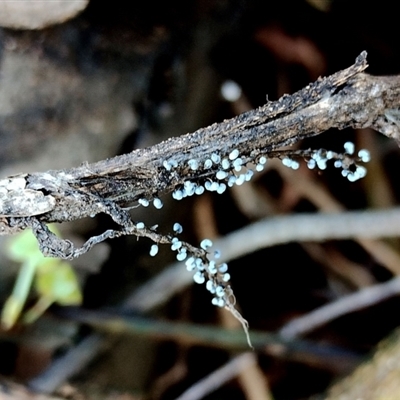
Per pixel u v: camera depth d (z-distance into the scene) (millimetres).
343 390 163
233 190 221
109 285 188
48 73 166
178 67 181
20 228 131
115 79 172
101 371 188
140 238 185
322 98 131
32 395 174
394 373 159
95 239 132
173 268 197
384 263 214
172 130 185
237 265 222
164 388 204
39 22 157
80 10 157
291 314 218
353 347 209
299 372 207
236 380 206
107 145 174
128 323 186
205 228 212
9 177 131
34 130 167
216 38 195
